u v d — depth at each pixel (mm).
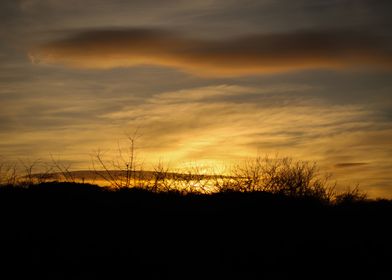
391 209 17047
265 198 15242
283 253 12648
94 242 12461
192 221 13930
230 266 11711
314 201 16312
